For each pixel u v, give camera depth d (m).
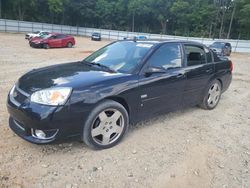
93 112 3.25
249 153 3.70
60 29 56.00
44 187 2.70
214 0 61.50
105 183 2.82
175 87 4.29
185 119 4.84
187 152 3.60
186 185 2.89
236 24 59.66
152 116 4.17
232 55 30.00
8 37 32.19
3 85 6.68
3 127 3.95
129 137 3.91
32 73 3.80
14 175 2.84
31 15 60.50
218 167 3.28
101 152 3.43
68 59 14.35
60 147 3.48
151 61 3.94
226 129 4.52
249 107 6.01
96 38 43.75
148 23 71.06
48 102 2.99
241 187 2.91
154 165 3.22
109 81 3.43
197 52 4.92
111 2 70.12
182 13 63.03
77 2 68.69
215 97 5.52
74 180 2.84
